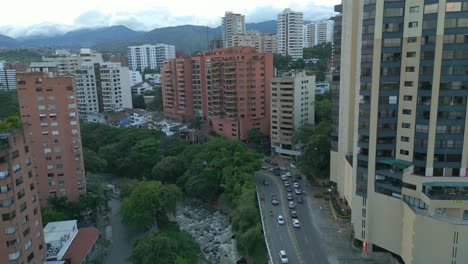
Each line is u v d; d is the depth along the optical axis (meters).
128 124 185.00
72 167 94.94
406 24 61.16
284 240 78.19
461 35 57.81
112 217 102.56
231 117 154.75
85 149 131.12
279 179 116.75
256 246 77.19
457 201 59.12
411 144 64.12
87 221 98.38
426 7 58.81
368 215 70.31
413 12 60.12
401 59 62.72
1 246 57.59
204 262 82.06
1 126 86.50
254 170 111.88
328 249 74.25
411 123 63.50
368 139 68.31
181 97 194.62
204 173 112.31
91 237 80.75
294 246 75.81
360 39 67.06
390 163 65.69
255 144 150.88
